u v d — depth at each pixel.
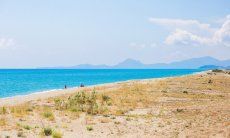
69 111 31.81
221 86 63.19
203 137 21.58
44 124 24.92
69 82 119.88
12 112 30.27
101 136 21.67
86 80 136.62
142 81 75.81
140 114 30.91
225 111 32.16
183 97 45.19
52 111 31.72
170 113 31.41
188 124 25.84
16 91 76.81
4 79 147.75
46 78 160.50
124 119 28.08
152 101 40.41
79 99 36.59
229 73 112.38
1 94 68.00
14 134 20.94
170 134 22.41
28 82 120.81
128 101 39.62
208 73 106.50
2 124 23.77
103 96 41.44
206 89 56.84
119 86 61.69
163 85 61.91
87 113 31.02
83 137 21.22
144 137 21.58
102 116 29.52
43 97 46.66
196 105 37.28
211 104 38.19
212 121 26.97
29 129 22.66
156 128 24.41
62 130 23.06
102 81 126.38
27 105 36.00
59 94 50.59
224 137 21.56
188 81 71.50
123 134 22.38
